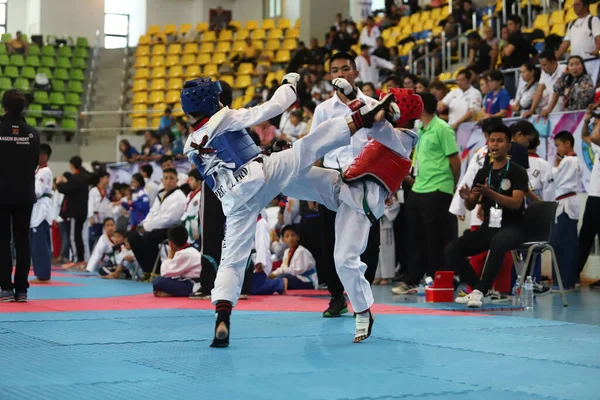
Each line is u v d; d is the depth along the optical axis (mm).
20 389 3193
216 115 4340
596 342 4746
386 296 8320
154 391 3176
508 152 8125
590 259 10055
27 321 5617
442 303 7434
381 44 17719
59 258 16406
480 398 3115
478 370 3760
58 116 23234
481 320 5863
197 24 26703
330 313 6039
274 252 10414
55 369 3672
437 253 8102
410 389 3270
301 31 21578
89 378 3451
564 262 9148
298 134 13008
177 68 24609
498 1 16469
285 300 7801
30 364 3807
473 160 7898
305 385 3328
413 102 4676
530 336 5000
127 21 28375
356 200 4582
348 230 4645
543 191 8555
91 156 22781
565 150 9234
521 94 10711
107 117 23828
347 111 5742
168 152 16719
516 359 4094
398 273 10805
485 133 7430
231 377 3504
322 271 9523
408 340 4781
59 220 16141
